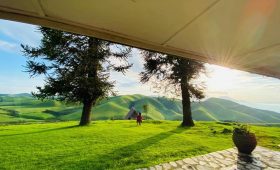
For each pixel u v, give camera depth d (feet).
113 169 30.19
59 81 76.38
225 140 55.16
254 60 13.33
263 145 49.80
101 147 43.39
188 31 9.30
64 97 80.64
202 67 77.51
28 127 77.82
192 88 81.25
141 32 9.51
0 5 7.44
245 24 8.52
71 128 71.82
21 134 58.80
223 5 7.21
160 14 7.85
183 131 68.95
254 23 8.43
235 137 42.14
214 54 12.41
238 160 35.96
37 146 44.01
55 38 72.23
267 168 32.07
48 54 74.38
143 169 30.19
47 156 36.63
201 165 32.58
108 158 35.45
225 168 31.55
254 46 10.96
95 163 32.78
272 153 41.29
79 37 75.61
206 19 8.17
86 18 8.27
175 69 79.10
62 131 64.44
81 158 35.42
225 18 8.11
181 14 7.83
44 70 74.38
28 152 39.19
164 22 8.49
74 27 8.87
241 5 7.16
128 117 162.30
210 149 43.86
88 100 82.99
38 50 73.82
